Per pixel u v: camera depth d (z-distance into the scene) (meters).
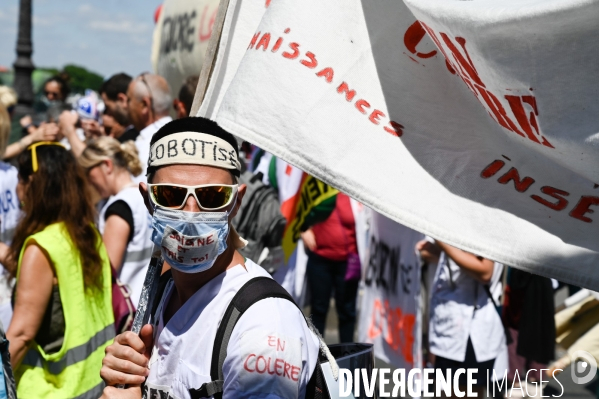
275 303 1.69
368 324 5.37
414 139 1.73
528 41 1.44
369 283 5.37
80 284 3.04
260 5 1.98
